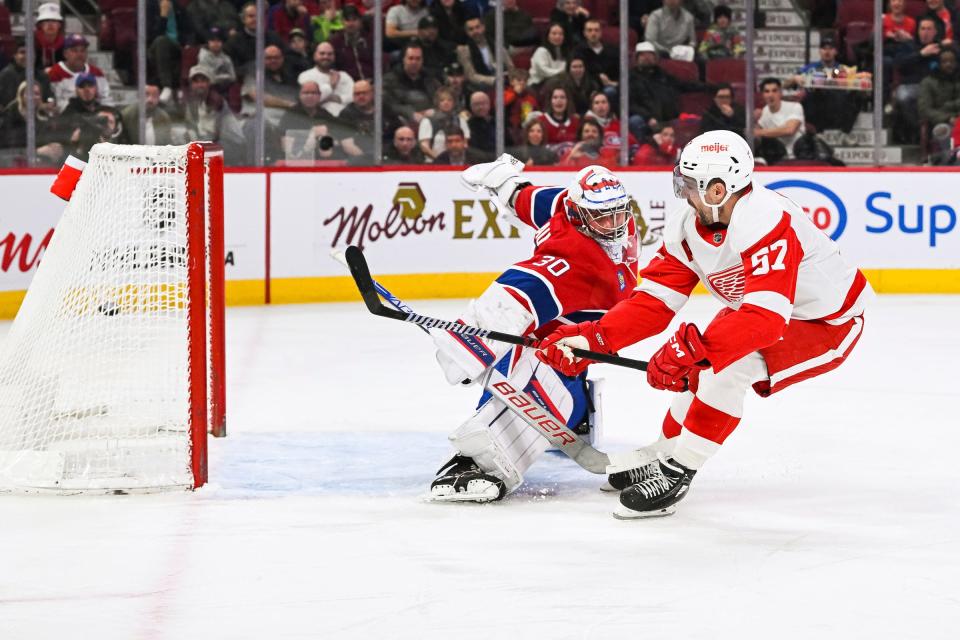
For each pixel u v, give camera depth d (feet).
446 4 90.17
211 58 87.45
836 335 33.24
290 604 26.32
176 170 39.75
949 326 74.23
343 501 35.50
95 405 38.99
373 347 67.00
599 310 36.06
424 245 88.12
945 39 94.32
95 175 39.58
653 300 34.12
